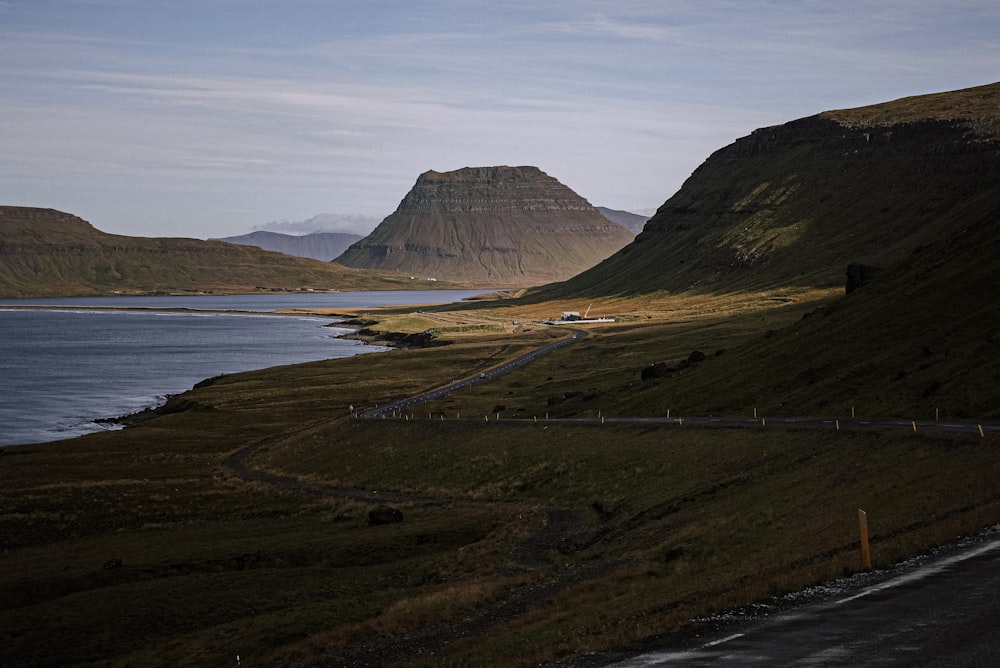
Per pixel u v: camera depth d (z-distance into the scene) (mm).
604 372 181000
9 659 50125
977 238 125625
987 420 70125
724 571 41906
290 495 100750
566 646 30219
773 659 25156
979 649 24000
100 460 126375
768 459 73375
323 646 44188
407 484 100750
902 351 98250
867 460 62844
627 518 70125
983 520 38156
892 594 29906
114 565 68188
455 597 50062
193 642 49344
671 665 25812
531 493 87688
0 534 85938
